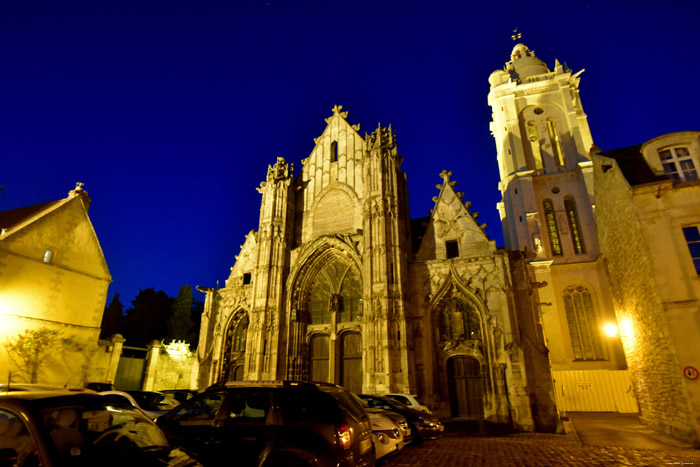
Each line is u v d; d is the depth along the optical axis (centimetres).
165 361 3412
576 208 4362
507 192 4694
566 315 3903
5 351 2208
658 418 2073
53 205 2689
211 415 856
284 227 3294
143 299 5038
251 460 762
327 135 3616
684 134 2064
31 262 2406
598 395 3328
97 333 2781
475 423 2331
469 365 2553
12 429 547
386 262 2738
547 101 4934
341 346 2927
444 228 2933
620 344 3619
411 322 2684
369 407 1664
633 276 2192
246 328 3341
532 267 3922
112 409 676
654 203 1950
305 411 797
